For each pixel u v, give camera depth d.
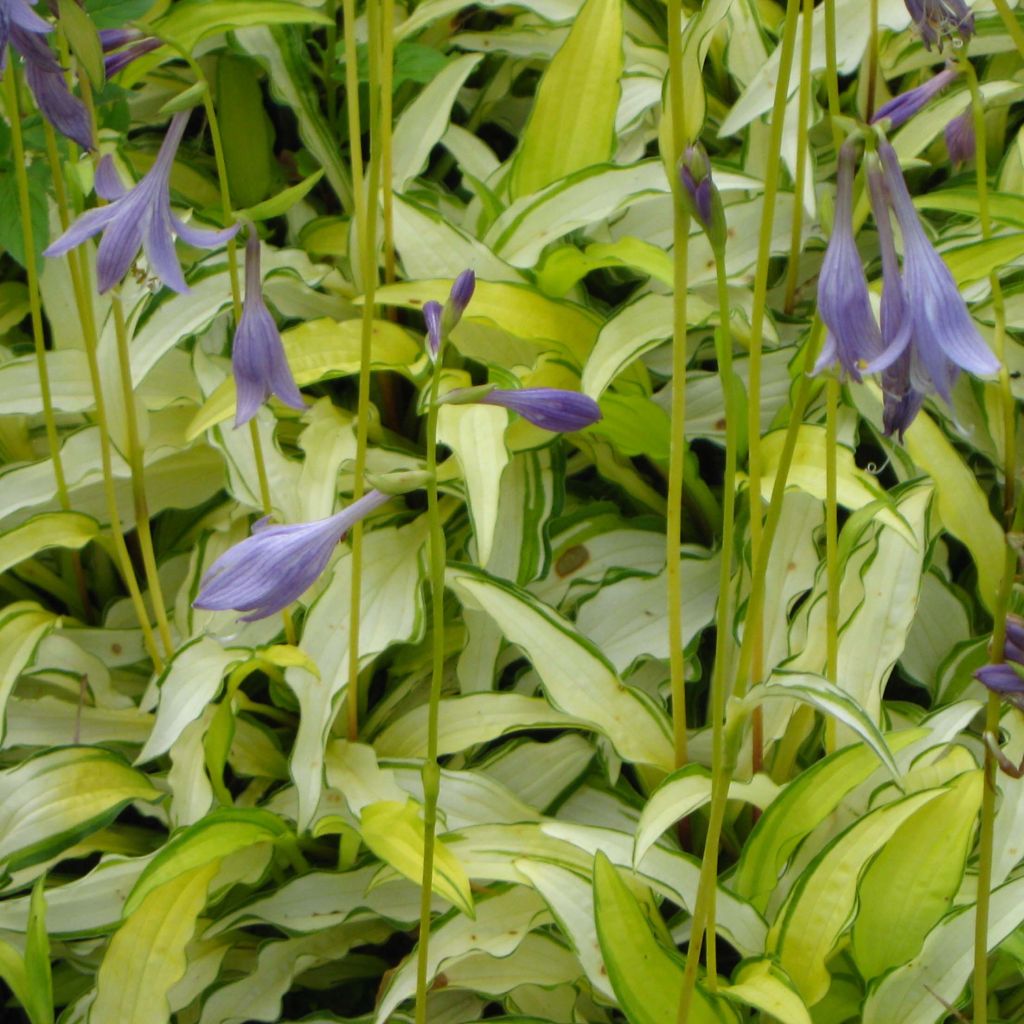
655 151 1.52
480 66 1.57
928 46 1.29
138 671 1.42
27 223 1.34
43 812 1.34
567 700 1.34
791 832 1.30
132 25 1.26
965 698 1.37
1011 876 1.31
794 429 1.22
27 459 1.45
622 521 1.41
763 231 1.25
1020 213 1.38
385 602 1.38
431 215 1.43
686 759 1.32
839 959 1.31
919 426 1.36
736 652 1.37
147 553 1.36
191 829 1.30
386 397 1.45
